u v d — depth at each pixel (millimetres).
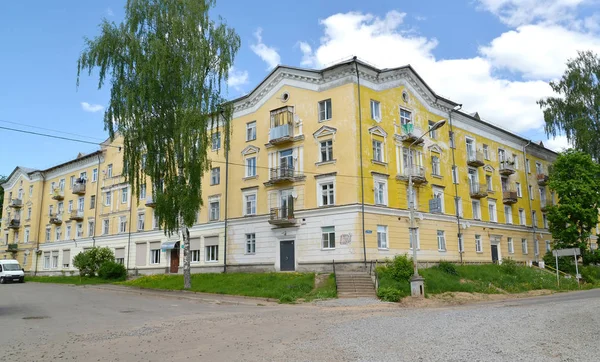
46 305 21203
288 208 32469
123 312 18266
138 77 27641
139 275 42938
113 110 28234
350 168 30094
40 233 59688
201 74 28016
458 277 30359
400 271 26672
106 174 50594
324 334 11422
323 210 30766
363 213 29422
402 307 20625
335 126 31281
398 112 34156
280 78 34875
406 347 9211
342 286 25641
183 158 28312
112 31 28266
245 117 37062
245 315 16781
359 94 31234
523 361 7656
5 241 65188
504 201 44844
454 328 11594
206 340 10914
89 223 51781
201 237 38531
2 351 9875
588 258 40969
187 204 27875
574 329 10906
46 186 60906
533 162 52031
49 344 10734
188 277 29875
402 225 32250
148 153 28266
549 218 42562
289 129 33125
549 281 34094
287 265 32219
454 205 38062
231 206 36688
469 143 42188
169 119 28781
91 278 43688
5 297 26031
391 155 32719
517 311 15555
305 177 32125
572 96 42719
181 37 28297
